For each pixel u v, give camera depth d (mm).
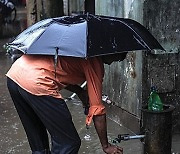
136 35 2846
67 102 6086
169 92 4609
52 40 2766
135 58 4582
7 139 4758
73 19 2941
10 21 17578
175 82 4605
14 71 2959
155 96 3725
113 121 5199
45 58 2865
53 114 2826
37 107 2842
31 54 2838
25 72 2861
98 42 2691
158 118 3594
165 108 3762
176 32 4480
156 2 4348
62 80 2855
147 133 3648
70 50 2666
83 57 2598
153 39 2996
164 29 4430
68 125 2881
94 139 4660
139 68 4520
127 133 4766
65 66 2828
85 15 2992
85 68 2787
